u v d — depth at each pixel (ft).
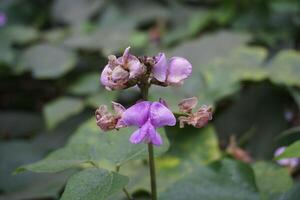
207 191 1.18
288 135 1.56
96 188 0.96
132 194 1.37
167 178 1.45
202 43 2.13
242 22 2.56
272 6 2.55
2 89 2.43
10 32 2.52
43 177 1.59
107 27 2.67
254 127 1.79
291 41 2.45
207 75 1.82
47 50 2.31
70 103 2.01
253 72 1.80
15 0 3.02
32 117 2.23
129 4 2.82
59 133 1.98
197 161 1.53
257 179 1.30
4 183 1.61
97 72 2.29
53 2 3.04
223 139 1.80
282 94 1.86
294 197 1.13
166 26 2.71
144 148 1.09
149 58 0.95
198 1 2.95
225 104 1.97
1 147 1.78
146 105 0.95
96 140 1.40
